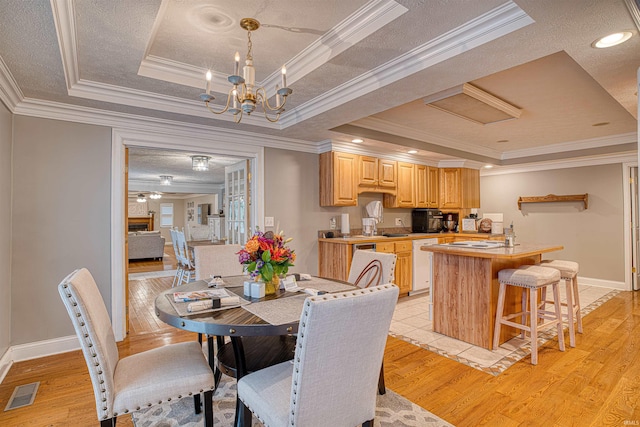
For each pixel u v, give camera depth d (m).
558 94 3.21
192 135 3.49
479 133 4.69
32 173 2.75
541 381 2.35
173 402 2.13
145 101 2.86
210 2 1.80
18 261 2.70
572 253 5.73
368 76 2.48
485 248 3.12
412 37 1.98
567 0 1.48
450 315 3.19
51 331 2.82
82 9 1.67
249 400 1.44
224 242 5.75
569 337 3.09
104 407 1.42
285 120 3.56
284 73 1.86
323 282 2.36
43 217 2.79
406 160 5.25
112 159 3.07
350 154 4.48
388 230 5.50
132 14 1.73
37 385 2.32
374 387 1.39
